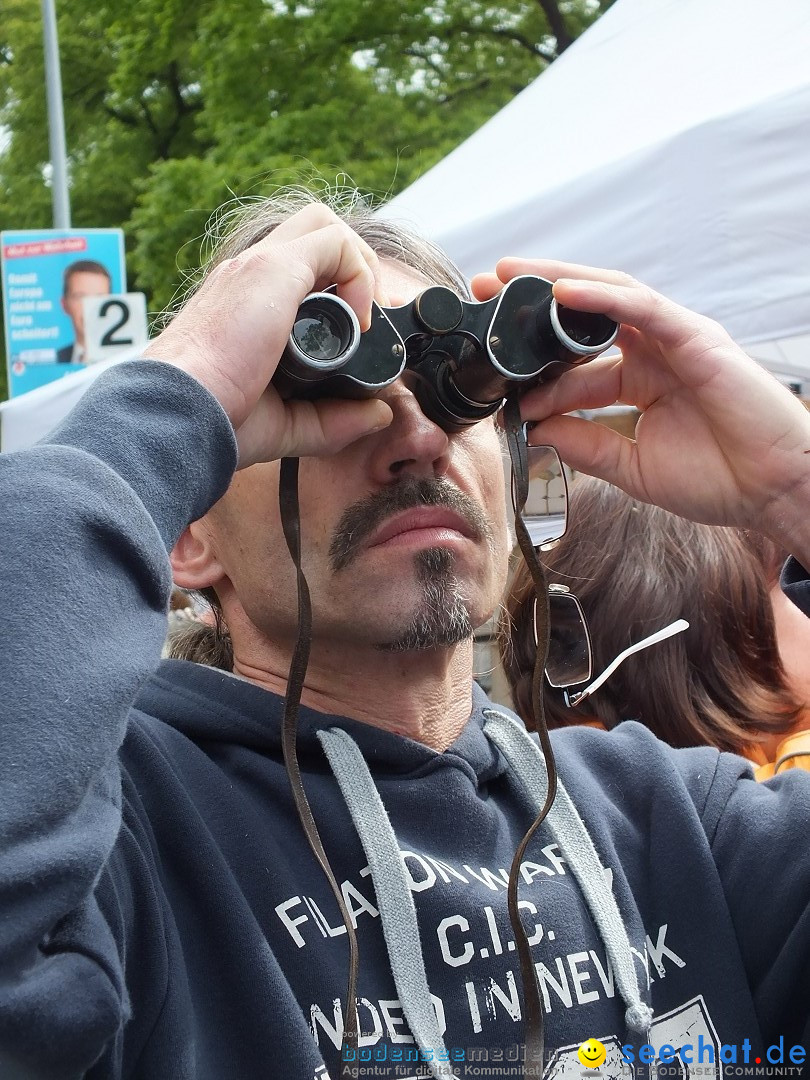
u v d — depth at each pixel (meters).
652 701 2.13
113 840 0.98
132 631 1.01
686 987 1.40
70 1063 0.94
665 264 2.54
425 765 1.44
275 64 10.72
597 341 1.36
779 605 2.31
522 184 2.90
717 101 2.61
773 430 1.41
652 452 1.49
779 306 2.42
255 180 9.94
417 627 1.37
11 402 4.53
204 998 1.19
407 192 3.54
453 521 1.40
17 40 13.41
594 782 1.54
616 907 1.39
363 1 10.70
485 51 11.16
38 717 0.93
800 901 1.43
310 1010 1.21
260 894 1.27
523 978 1.21
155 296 10.84
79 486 1.03
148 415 1.11
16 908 0.89
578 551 2.19
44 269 7.79
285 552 1.40
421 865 1.33
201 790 1.33
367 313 1.24
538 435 1.52
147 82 12.91
